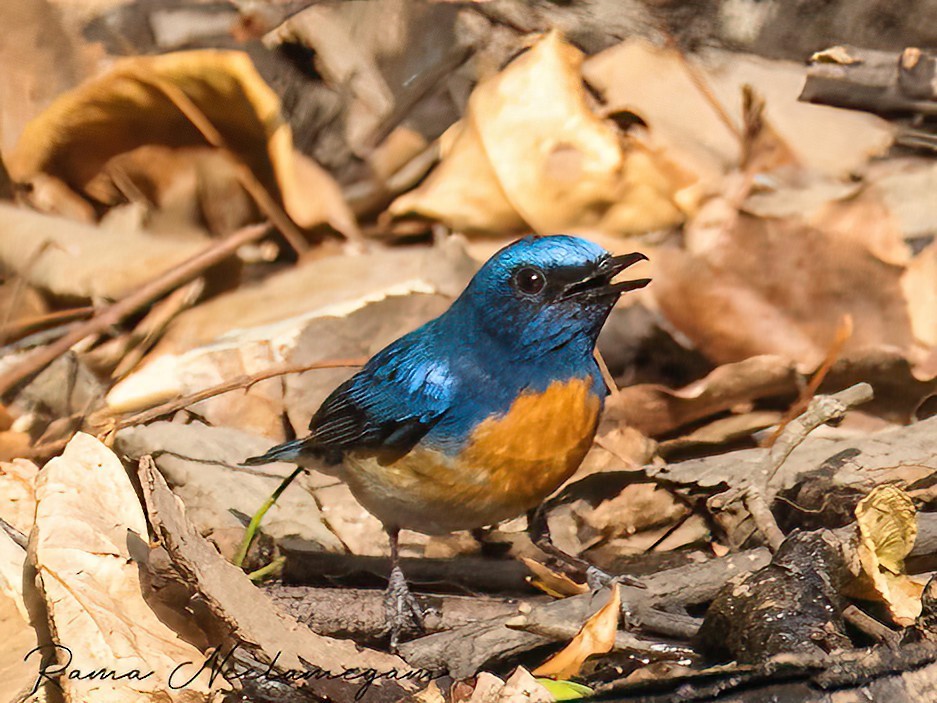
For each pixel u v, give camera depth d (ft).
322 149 45.19
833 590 25.18
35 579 25.32
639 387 35.19
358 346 37.19
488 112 41.68
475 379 26.66
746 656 24.25
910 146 41.60
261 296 39.60
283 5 47.98
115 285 40.50
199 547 23.61
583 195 40.88
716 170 41.09
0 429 35.91
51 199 43.57
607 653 25.86
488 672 25.35
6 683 23.94
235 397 35.96
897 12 46.37
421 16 47.01
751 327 36.65
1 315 40.16
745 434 35.01
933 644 22.82
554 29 43.42
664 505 32.01
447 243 41.06
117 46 47.62
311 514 32.37
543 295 26.21
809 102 44.27
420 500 28.04
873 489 27.40
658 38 47.11
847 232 36.94
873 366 35.22
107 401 36.14
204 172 43.04
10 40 46.68
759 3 47.34
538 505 29.37
